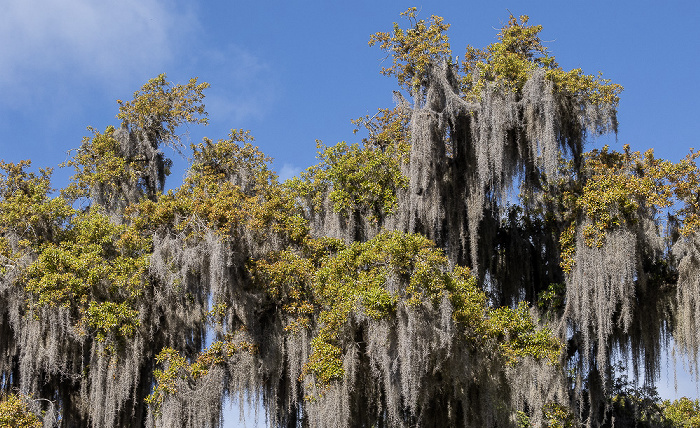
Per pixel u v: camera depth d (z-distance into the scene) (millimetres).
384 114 26000
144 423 22172
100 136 27484
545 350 19531
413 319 17766
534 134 22172
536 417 20203
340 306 18750
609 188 21094
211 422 19797
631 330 22109
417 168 22062
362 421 20078
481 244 23891
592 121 22328
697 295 19938
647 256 21688
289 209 22734
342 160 22703
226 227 20984
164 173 28766
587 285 20812
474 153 23297
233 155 26094
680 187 20672
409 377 17547
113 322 20297
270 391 21109
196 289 21953
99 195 26141
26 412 19766
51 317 20406
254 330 21219
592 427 21859
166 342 22047
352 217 22500
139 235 22328
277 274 21016
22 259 21391
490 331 19078
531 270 24781
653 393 23125
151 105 28375
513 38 24828
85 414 21656
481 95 22453
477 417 19172
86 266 21031
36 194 23391
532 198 24031
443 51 23031
